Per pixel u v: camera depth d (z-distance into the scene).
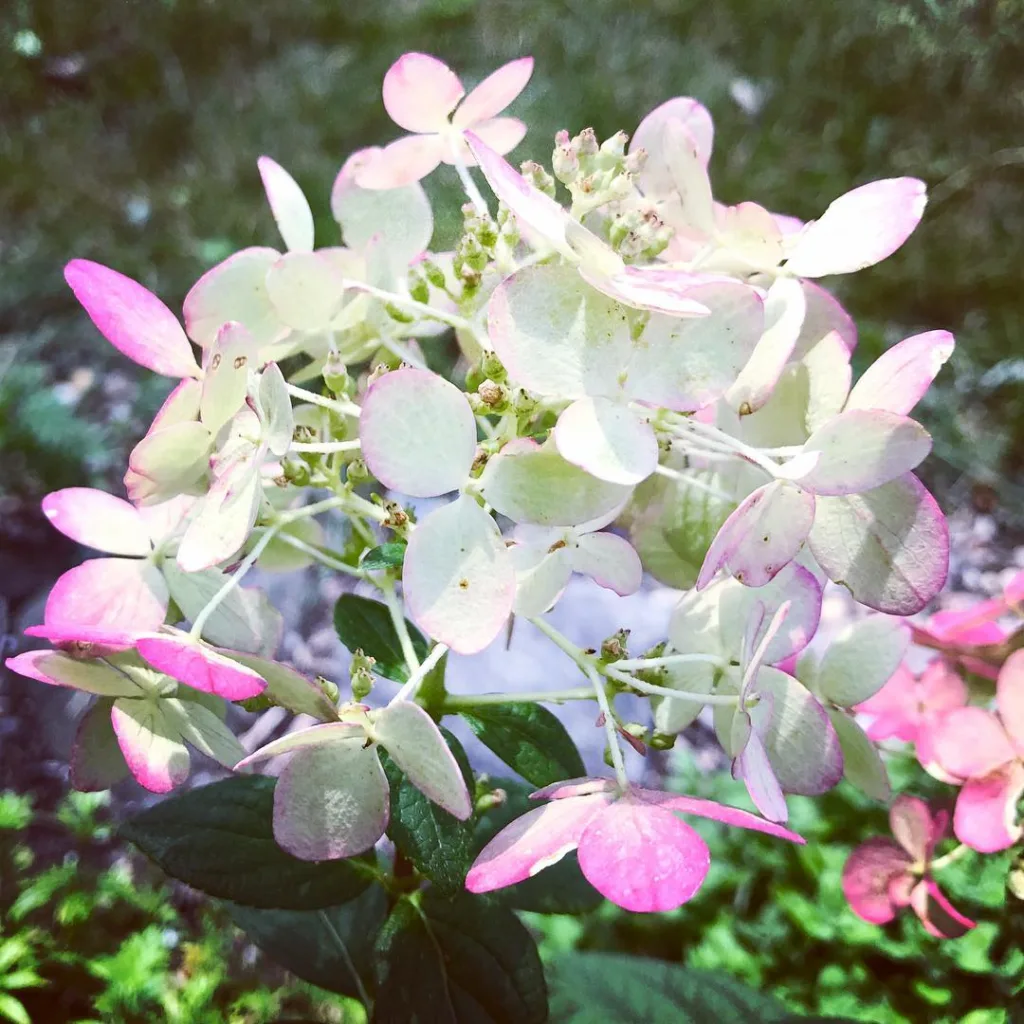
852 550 0.20
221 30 1.12
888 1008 0.38
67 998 0.40
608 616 0.59
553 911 0.27
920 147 0.99
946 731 0.24
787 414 0.21
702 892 0.45
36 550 0.65
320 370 0.24
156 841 0.24
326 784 0.18
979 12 0.94
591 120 0.93
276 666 0.18
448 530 0.17
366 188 0.23
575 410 0.17
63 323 0.85
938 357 0.19
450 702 0.23
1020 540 0.75
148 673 0.20
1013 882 0.25
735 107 1.02
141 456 0.19
